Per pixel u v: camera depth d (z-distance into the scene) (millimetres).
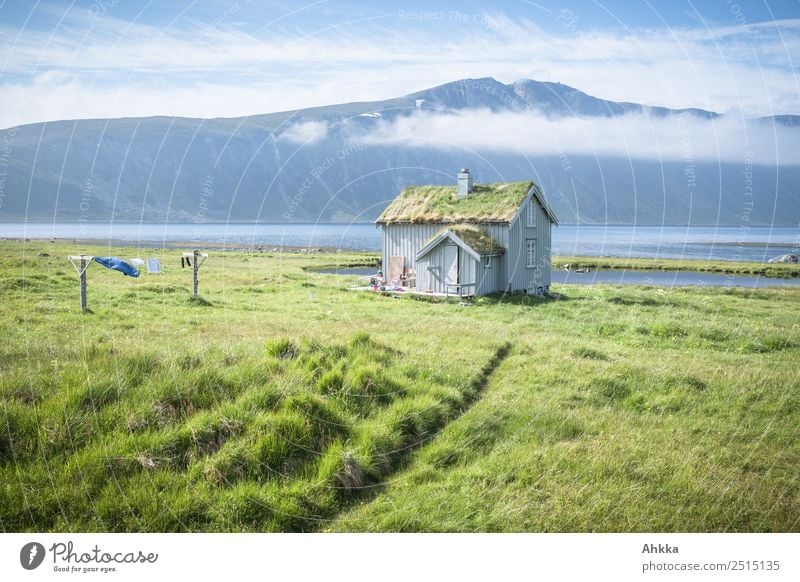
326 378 12531
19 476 8523
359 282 40844
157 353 12891
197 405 10766
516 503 9352
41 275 30125
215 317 21828
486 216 36781
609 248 112438
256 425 10203
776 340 22156
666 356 19484
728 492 9828
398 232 39531
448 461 10844
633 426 12836
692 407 14133
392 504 9258
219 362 12977
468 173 39406
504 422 12703
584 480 10102
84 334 16000
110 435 9492
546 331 23797
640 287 44781
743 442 12094
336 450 10141
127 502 8398
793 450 11734
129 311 21984
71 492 8422
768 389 15398
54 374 10992
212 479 9008
